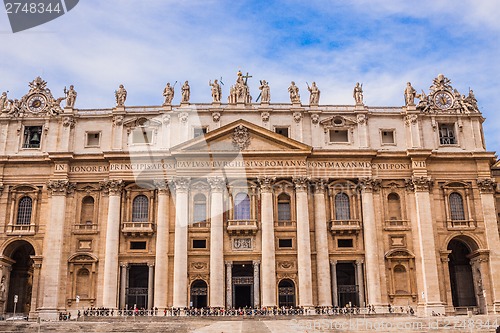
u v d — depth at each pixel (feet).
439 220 199.52
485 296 190.39
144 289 194.39
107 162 202.08
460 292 207.51
